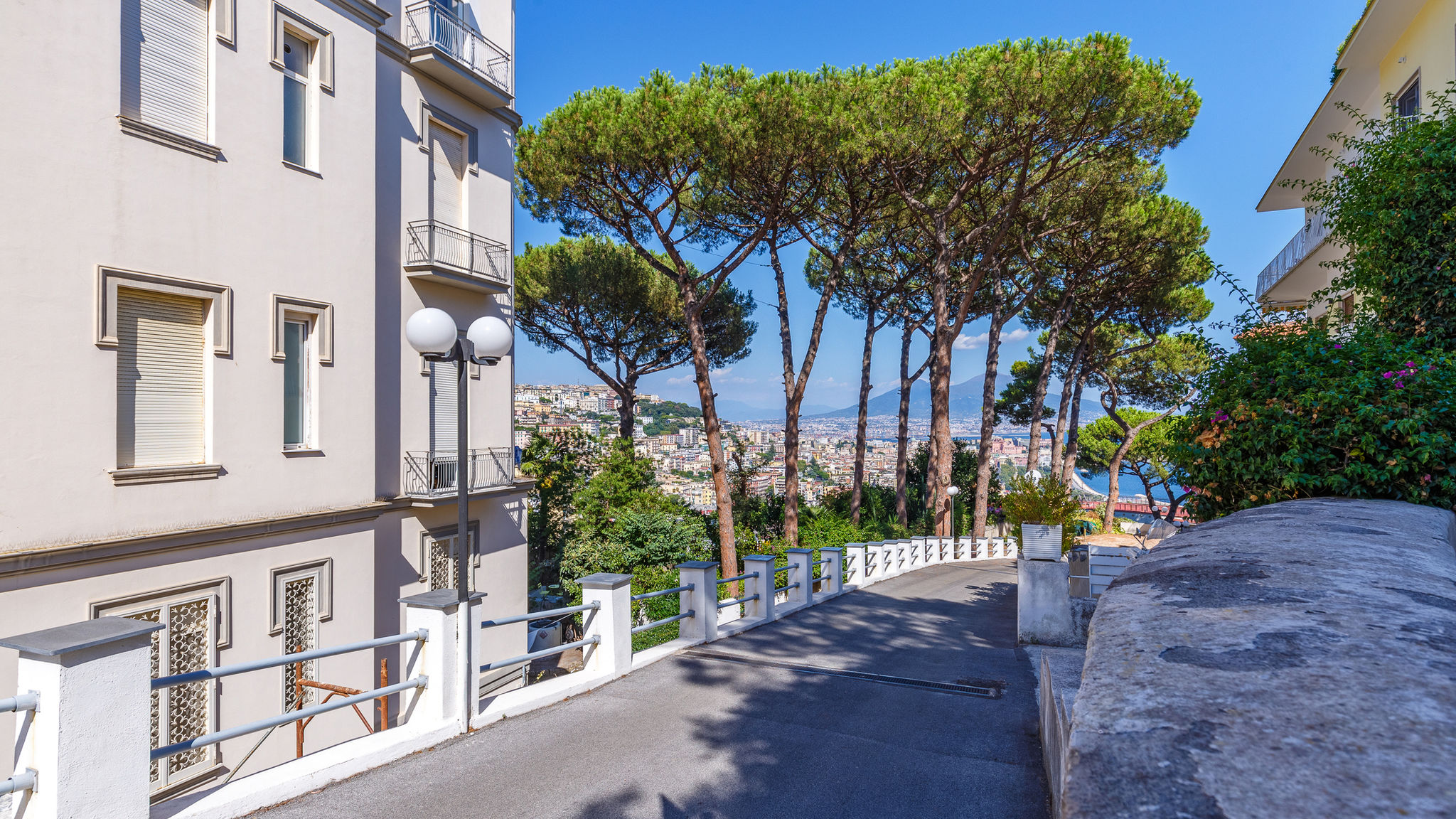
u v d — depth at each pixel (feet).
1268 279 62.85
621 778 15.08
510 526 46.88
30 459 23.79
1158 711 3.76
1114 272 80.43
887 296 91.20
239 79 29.94
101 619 11.57
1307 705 3.58
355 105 35.12
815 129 51.98
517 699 19.34
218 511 28.86
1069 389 97.81
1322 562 7.11
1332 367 16.78
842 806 14.02
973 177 60.64
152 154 27.09
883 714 19.94
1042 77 50.44
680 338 91.50
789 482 77.82
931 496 105.50
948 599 45.70
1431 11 40.19
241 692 29.32
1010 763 16.38
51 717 10.36
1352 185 23.15
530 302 84.28
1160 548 9.32
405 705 17.57
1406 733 3.17
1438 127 20.67
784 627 33.24
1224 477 17.99
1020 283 87.71
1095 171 66.03
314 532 32.42
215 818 12.50
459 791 14.34
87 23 25.36
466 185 44.42
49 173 24.36
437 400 41.86
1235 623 5.10
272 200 31.09
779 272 77.05
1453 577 6.54
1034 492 46.60
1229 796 2.84
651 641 49.14
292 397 32.53
